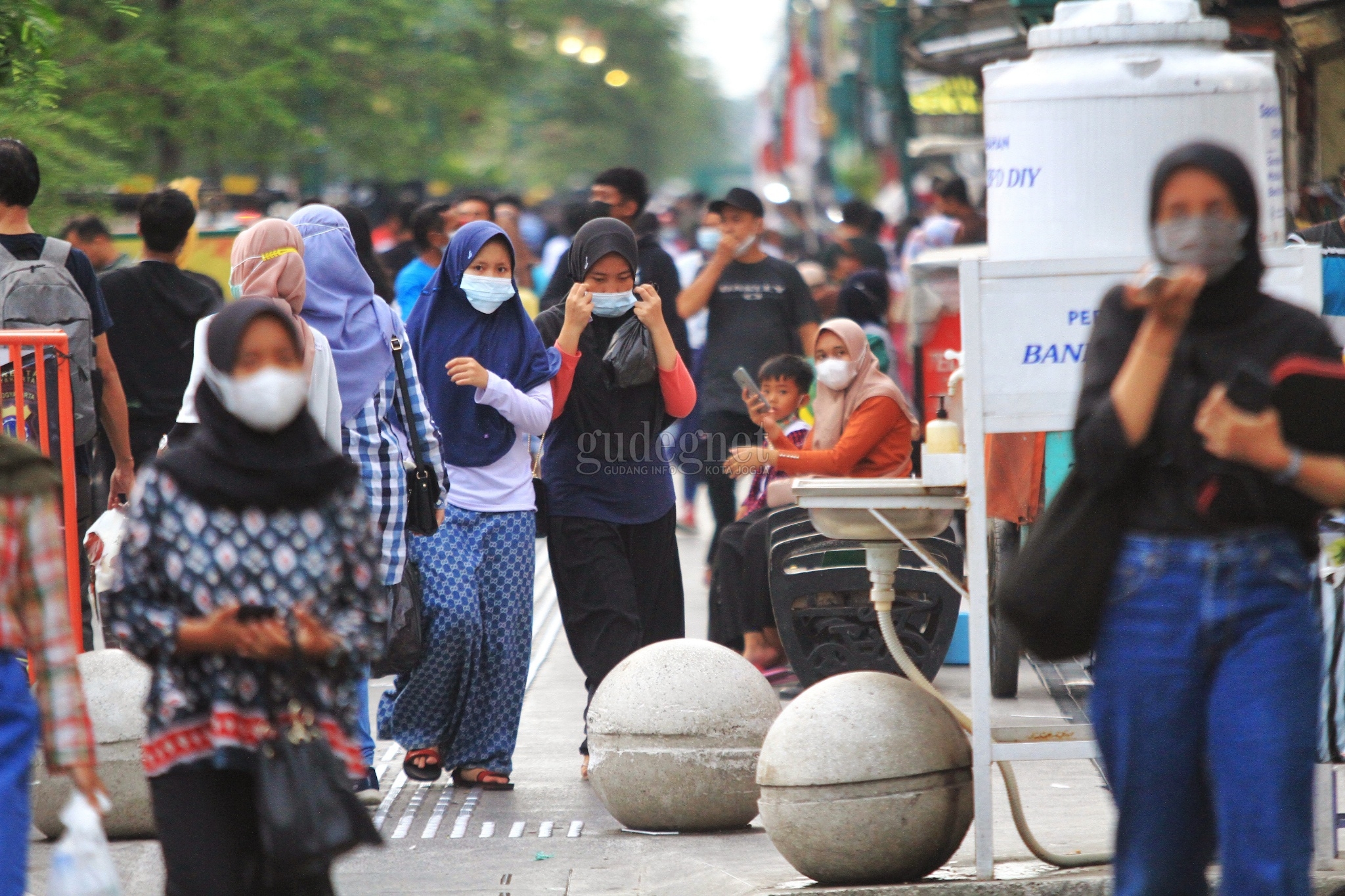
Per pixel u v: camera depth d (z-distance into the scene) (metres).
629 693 21.50
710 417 37.19
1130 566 13.09
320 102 70.56
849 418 28.62
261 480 13.55
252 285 20.50
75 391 25.53
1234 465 12.73
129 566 13.55
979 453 17.09
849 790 17.69
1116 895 13.38
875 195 132.62
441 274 23.95
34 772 20.80
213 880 13.58
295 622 13.45
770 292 37.38
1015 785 18.23
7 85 34.62
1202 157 12.51
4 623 13.30
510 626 24.08
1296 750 12.54
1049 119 17.42
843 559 27.84
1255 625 12.73
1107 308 13.59
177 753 13.63
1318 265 16.66
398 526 22.22
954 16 44.34
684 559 47.59
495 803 23.39
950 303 36.06
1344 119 29.95
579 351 24.38
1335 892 15.87
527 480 24.36
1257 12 31.44
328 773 13.54
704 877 18.86
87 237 40.56
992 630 27.86
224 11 58.94
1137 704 12.99
